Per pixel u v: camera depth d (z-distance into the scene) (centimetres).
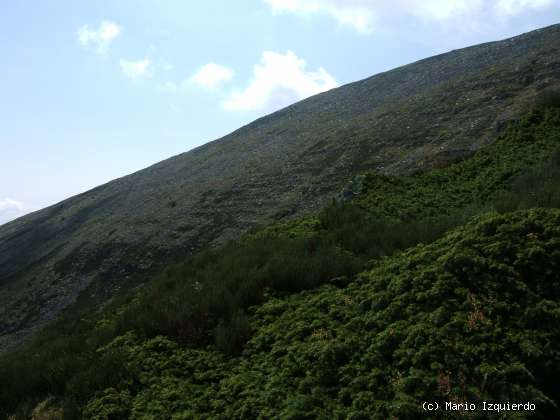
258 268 1271
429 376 620
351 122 5722
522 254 739
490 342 635
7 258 6581
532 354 606
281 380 751
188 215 4684
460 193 1748
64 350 1208
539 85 3559
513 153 1988
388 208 1670
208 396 796
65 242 5828
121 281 3828
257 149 6688
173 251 3969
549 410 578
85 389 886
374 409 616
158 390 841
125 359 953
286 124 7675
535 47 4772
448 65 6203
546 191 1239
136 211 5844
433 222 1365
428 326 690
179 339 995
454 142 3167
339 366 727
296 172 4622
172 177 7331
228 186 5116
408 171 2973
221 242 3616
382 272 948
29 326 3738
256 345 891
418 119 4375
